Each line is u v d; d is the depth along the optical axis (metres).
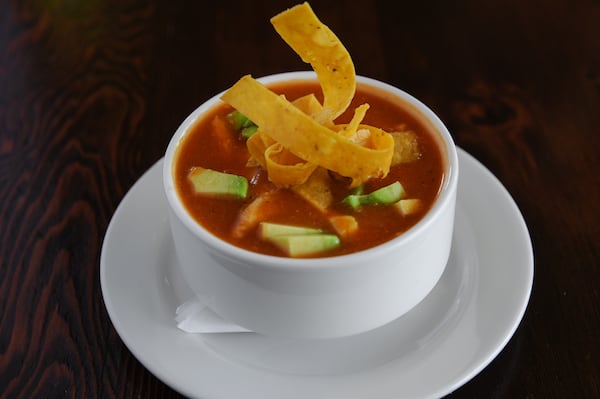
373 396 0.35
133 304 0.39
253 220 0.37
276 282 0.35
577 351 0.39
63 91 0.55
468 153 0.49
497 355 0.39
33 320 0.42
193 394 0.36
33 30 0.60
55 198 0.48
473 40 0.57
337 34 0.58
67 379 0.39
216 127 0.41
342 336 0.38
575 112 0.51
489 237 0.41
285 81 0.43
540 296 0.42
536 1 0.60
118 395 0.39
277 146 0.37
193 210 0.37
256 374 0.37
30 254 0.45
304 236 0.36
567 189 0.47
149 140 0.51
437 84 0.54
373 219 0.37
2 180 0.49
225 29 0.59
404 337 0.38
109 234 0.42
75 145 0.51
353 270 0.35
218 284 0.37
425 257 0.37
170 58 0.57
